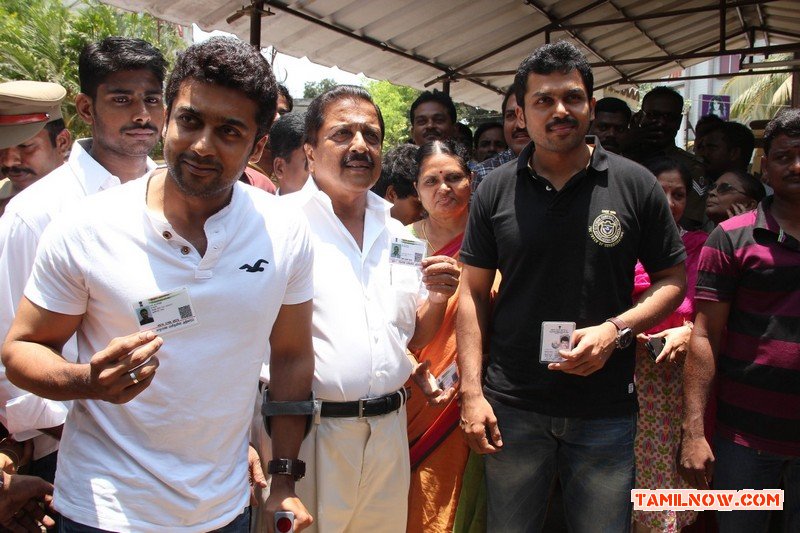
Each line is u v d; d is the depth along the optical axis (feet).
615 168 7.85
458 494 9.17
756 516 8.54
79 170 7.55
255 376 5.65
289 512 6.00
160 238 5.18
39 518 6.82
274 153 11.29
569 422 7.80
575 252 7.66
